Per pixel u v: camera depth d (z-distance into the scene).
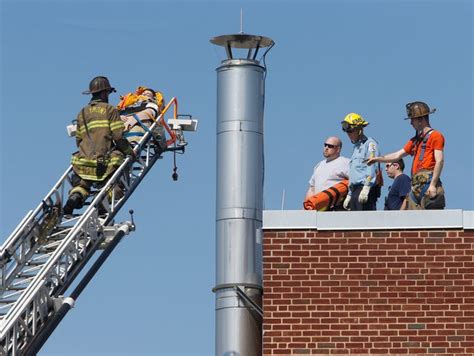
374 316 30.03
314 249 30.42
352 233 30.47
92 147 36.75
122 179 37.47
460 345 29.80
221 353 32.12
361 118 32.59
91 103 37.28
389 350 29.84
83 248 35.06
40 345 32.34
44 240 34.81
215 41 34.16
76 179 37.00
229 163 33.31
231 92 33.78
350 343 29.92
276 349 29.95
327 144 33.50
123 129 37.12
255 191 33.22
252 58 34.16
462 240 30.31
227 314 32.28
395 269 30.23
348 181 33.12
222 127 33.62
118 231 35.78
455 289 30.08
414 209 31.06
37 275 32.88
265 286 30.30
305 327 30.05
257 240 32.91
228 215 33.00
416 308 30.03
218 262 32.81
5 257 33.81
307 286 30.23
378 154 32.47
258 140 33.59
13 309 31.92
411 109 31.19
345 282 30.23
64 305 33.00
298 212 30.58
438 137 30.92
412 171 31.22
